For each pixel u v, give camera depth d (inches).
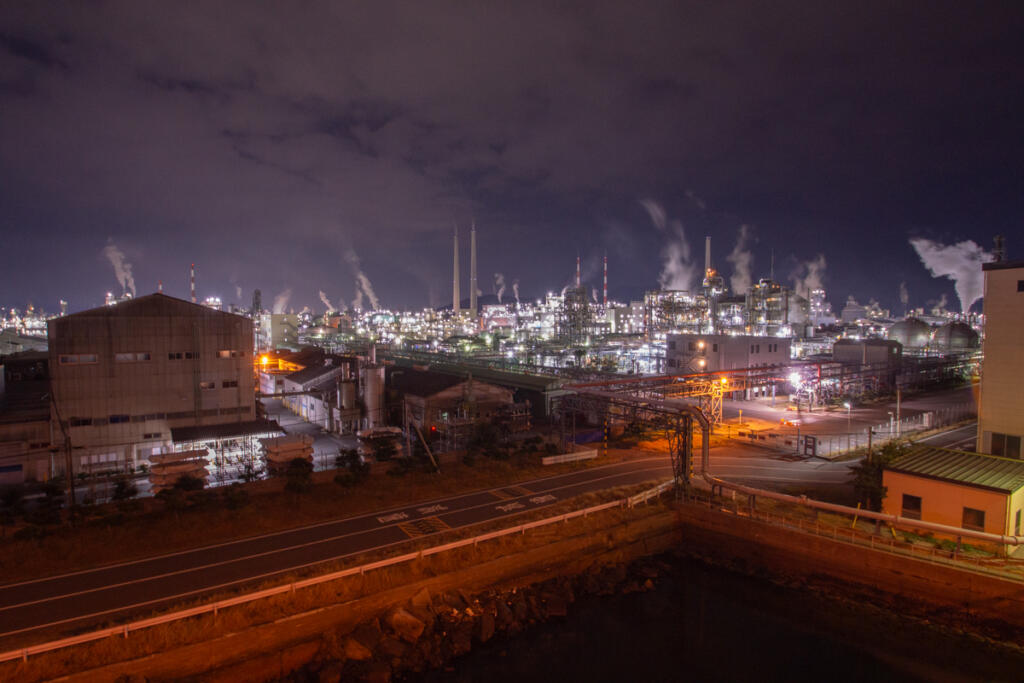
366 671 986.1
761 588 1333.7
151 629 919.0
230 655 949.8
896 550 1235.2
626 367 4699.8
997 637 1085.8
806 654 1090.1
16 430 1824.6
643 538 1487.5
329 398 2630.4
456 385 2608.3
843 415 2898.6
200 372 2137.1
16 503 1440.7
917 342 5167.3
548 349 5290.4
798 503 1537.9
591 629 1176.8
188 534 1304.1
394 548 1253.1
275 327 6535.4
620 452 2148.1
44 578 1105.4
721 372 2930.6
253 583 1091.3
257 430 2065.7
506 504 1557.6
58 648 872.9
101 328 1967.3
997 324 1553.9
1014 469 1360.7
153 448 2053.4
